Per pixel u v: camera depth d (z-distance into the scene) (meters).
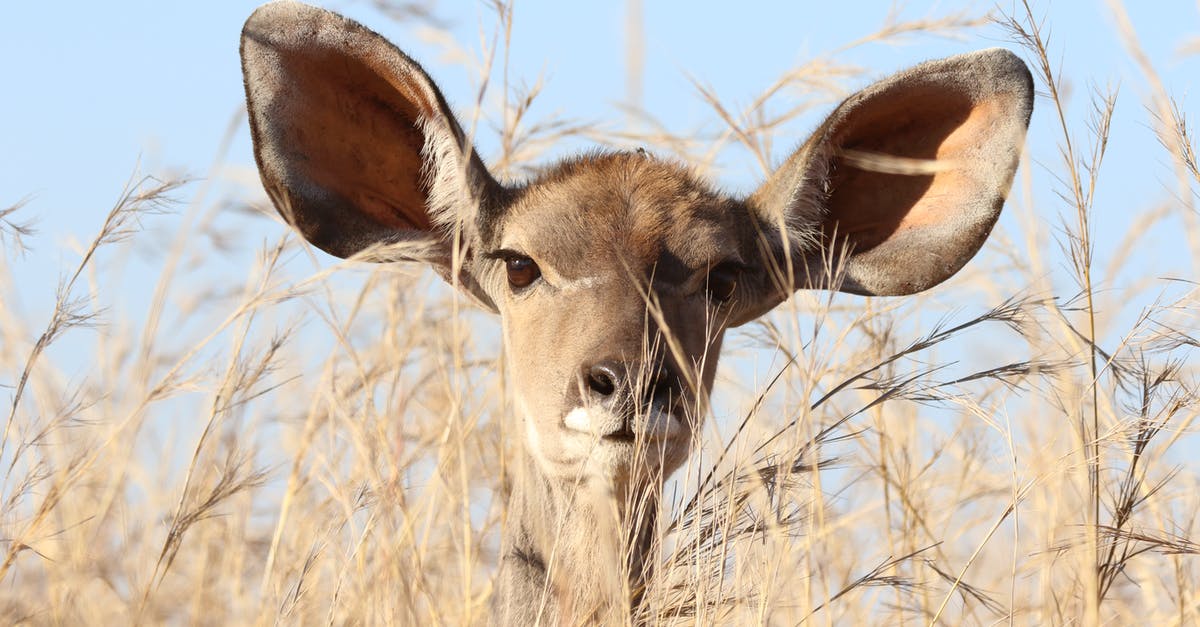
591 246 13.98
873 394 16.22
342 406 15.31
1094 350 14.65
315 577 14.99
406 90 14.41
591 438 13.15
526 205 14.48
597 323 13.54
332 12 14.04
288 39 14.13
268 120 14.28
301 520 15.71
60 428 15.34
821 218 15.23
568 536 13.57
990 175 14.70
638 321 13.54
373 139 14.80
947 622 16.19
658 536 13.34
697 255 14.11
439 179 14.62
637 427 12.98
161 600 14.69
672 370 13.37
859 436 16.20
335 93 14.50
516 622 13.81
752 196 15.07
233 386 15.06
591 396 13.19
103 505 15.03
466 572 14.55
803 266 15.23
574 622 13.45
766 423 14.69
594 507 13.41
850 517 15.50
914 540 15.75
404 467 15.14
